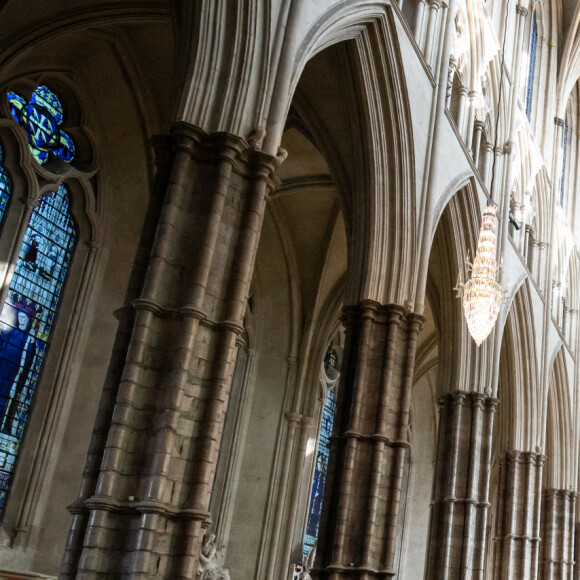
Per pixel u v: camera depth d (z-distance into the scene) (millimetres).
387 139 16625
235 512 22031
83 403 17312
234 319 10328
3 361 16094
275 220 23047
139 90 18656
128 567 8930
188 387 9852
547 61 31234
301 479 22828
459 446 20000
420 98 17578
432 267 21594
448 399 20500
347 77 16438
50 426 16641
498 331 22109
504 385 25469
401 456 15195
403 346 15992
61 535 16453
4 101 16516
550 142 30328
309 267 23672
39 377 16891
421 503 31469
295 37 12375
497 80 23688
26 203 16641
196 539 9336
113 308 18172
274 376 23250
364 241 16484
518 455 25203
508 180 23516
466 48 21578
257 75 11688
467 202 20578
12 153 16719
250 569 21484
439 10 19219
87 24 16625
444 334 20844
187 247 10453
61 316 17391
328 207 22641
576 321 32344
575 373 31453
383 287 16297
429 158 17641
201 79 11258
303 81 17453
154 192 10805
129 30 17703
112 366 10086
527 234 26453
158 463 9305
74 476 16859
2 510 15820
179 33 12109
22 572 14797
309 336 23531
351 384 15734
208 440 9750
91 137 18391
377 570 14500
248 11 11695
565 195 34250
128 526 9180
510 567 24281
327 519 14875
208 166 10875
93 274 17953
